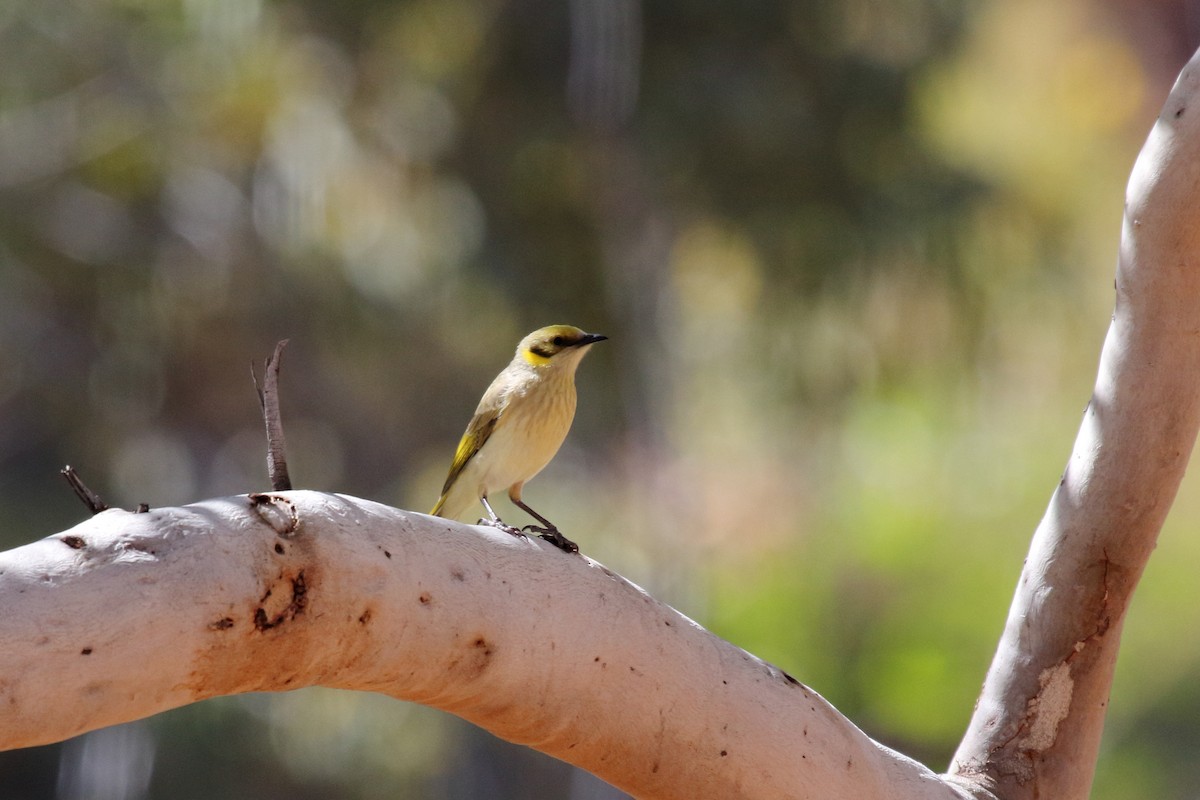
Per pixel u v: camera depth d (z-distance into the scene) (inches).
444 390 708.7
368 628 167.3
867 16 600.7
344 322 682.2
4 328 689.6
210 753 650.2
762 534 822.5
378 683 175.3
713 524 818.8
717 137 575.2
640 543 728.3
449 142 618.5
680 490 735.7
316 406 724.0
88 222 686.5
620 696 190.5
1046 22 1125.1
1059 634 224.8
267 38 623.5
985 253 640.4
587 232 616.1
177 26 645.3
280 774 674.2
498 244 616.4
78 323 702.5
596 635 187.6
